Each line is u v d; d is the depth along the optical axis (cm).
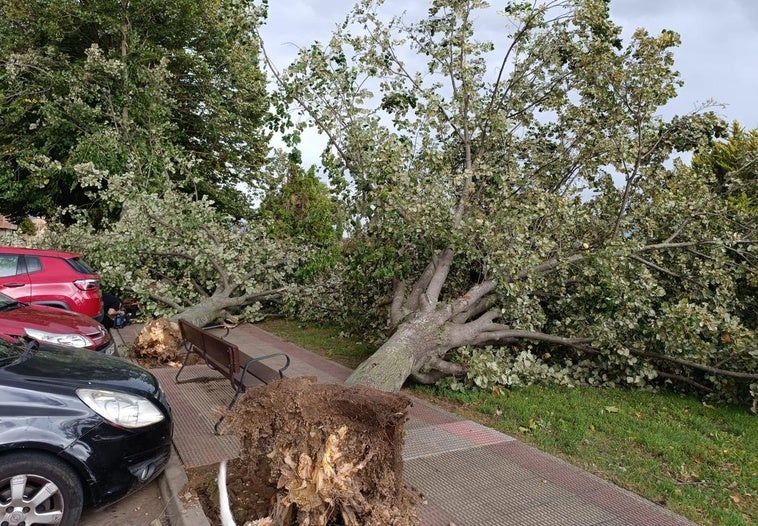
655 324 712
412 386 692
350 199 830
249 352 858
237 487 364
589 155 830
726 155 1171
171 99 1536
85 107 1400
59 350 409
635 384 764
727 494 422
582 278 788
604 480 430
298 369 753
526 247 750
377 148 806
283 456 289
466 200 814
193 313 976
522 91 875
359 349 910
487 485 407
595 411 614
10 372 326
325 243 1095
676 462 480
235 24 802
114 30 1567
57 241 1170
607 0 809
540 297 841
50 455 303
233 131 1889
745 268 773
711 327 656
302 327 1123
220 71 1853
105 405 332
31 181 1485
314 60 797
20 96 1505
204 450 436
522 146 871
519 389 697
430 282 758
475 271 848
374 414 294
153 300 1048
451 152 895
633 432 546
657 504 394
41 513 300
